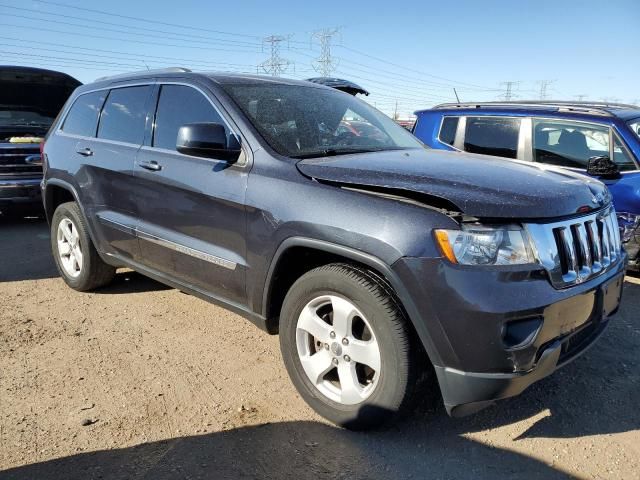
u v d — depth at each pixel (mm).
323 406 2912
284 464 2605
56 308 4574
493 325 2352
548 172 3129
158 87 4039
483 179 2715
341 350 2811
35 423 2910
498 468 2590
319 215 2748
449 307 2391
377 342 2635
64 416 2980
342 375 2826
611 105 6414
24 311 4496
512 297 2369
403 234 2477
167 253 3773
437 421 2963
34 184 7914
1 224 8336
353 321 2775
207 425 2912
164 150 3801
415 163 3039
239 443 2760
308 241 2785
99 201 4387
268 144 3215
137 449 2707
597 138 5621
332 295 2793
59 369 3512
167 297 4840
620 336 4102
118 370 3512
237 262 3221
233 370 3529
